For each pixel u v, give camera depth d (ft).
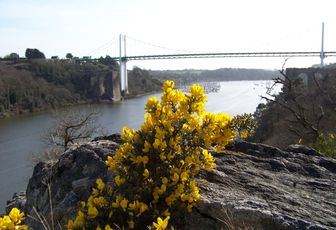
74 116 73.51
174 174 9.75
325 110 62.59
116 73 285.23
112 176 13.05
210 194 11.07
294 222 9.56
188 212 10.43
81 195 13.20
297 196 11.37
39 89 238.89
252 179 12.45
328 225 9.62
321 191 11.97
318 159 15.08
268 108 76.28
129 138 10.50
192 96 10.30
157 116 10.36
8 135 145.38
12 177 98.27
